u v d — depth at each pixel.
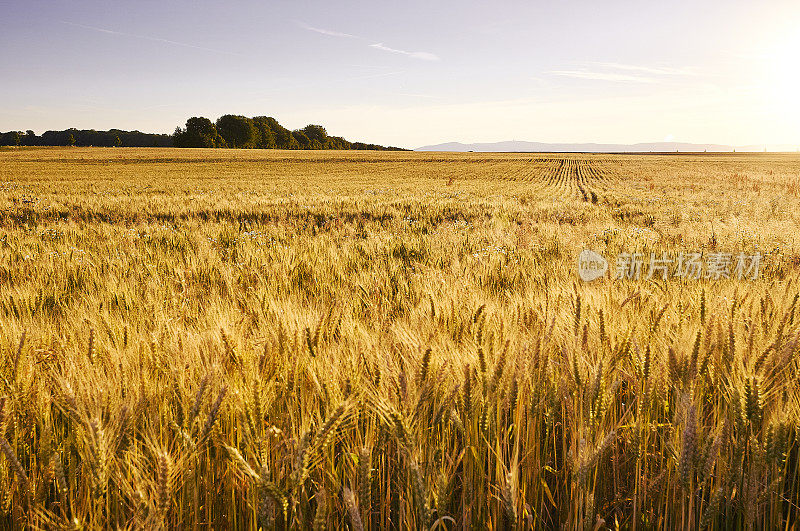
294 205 18.31
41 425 1.97
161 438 1.91
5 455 1.64
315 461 1.71
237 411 1.83
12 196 21.62
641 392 2.27
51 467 1.74
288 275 5.67
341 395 1.99
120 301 4.25
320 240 9.16
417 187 31.61
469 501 1.84
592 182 40.53
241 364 2.14
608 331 2.63
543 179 45.22
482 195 25.95
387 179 40.81
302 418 1.96
